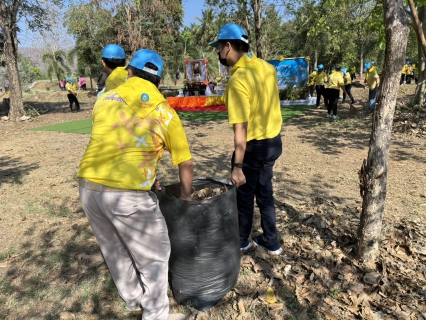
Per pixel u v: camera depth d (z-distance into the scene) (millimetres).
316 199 4414
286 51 32438
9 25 14047
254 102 2686
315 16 11617
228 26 2682
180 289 2576
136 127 2021
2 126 13156
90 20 19422
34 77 36844
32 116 15586
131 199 2012
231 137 8703
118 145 2006
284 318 2459
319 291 2693
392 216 3822
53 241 3635
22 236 3775
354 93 17953
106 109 2084
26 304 2699
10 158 7449
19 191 5211
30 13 15477
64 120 13938
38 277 3033
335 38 18469
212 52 34750
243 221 3105
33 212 4391
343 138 7996
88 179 2020
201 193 2746
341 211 4027
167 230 2256
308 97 15750
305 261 3045
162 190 2457
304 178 5277
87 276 3018
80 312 2605
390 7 2459
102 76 6270
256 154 2818
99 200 2020
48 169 6379
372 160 2758
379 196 2812
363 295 2598
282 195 4617
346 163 6012
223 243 2482
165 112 2088
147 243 2145
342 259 3033
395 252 3076
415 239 3297
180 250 2445
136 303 2553
